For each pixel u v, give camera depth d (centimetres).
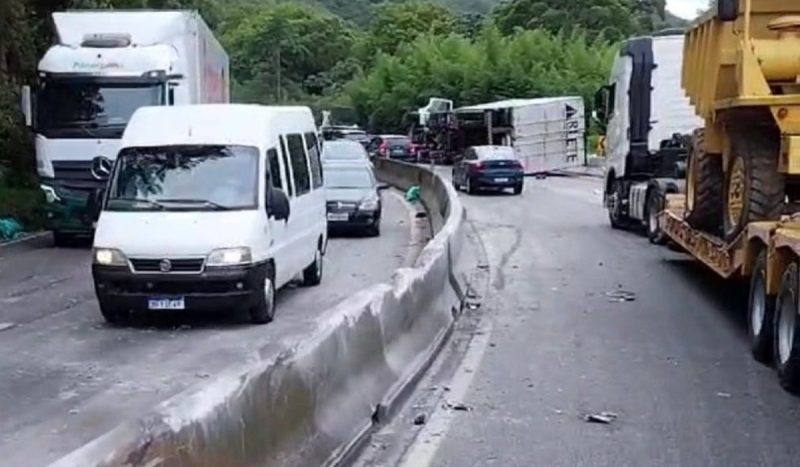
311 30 11050
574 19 9369
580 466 718
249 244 1276
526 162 4994
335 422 732
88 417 861
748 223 1136
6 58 2984
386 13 10962
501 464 723
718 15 1255
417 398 909
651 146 2373
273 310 1339
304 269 1572
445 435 795
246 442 569
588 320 1279
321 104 9581
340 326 789
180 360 1091
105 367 1059
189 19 2238
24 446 777
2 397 932
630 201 2333
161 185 1348
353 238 2342
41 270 1852
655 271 1725
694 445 767
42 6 3116
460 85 7894
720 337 1176
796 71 1198
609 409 869
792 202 1200
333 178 2398
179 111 1444
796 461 729
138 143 1402
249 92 10538
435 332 1122
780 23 1219
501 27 9744
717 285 1570
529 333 1198
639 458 736
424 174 3459
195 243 1262
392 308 961
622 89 2431
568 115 5069
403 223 2708
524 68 7612
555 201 3412
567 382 963
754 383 959
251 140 1392
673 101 2366
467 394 921
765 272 1026
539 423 827
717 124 1366
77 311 1413
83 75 2114
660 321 1274
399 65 8731
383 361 898
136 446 438
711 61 1394
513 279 1634
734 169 1246
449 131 6006
